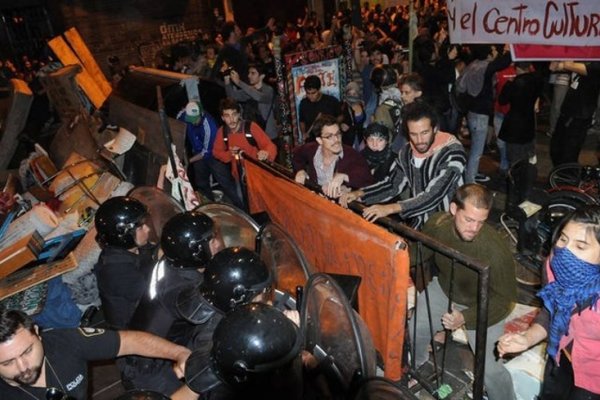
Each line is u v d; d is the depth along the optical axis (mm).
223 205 3680
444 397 3014
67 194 4898
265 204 4234
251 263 2479
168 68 10234
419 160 3305
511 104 5840
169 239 2758
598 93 5688
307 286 2467
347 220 2975
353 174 3838
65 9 15836
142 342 2588
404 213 3115
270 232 3082
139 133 5332
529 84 5609
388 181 3621
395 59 9102
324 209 3189
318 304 2449
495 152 7723
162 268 2834
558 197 4480
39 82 9562
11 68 13562
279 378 2059
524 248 4340
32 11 15500
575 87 5730
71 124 6332
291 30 15828
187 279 2746
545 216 4250
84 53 8414
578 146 5961
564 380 2615
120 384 3592
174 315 2717
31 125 9383
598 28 3625
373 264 2818
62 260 4086
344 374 2324
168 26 17875
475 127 6043
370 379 2170
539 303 3957
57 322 3941
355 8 9836
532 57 4082
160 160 4879
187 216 2838
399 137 4621
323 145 3762
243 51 8664
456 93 6223
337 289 2291
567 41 3791
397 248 2588
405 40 12500
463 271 2729
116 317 3150
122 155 5469
